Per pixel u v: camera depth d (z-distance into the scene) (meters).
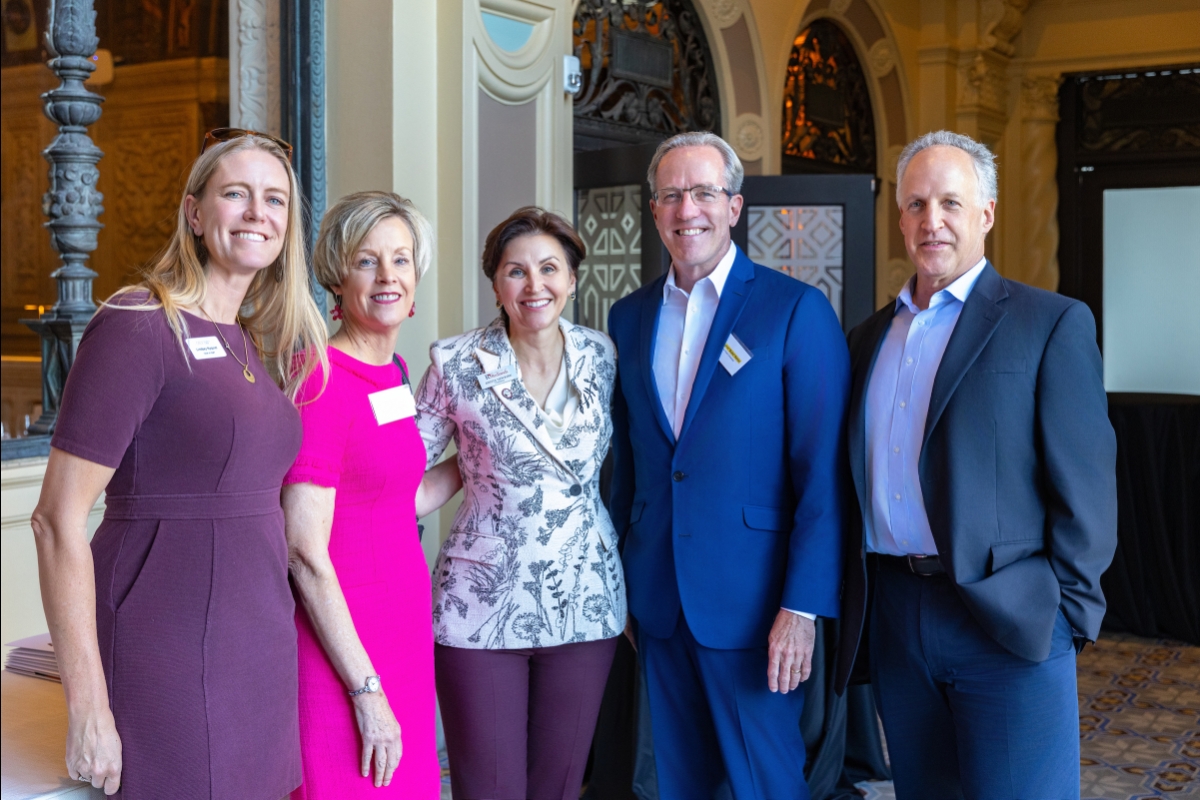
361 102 3.72
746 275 2.39
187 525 1.58
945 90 7.72
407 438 1.99
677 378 2.40
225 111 4.45
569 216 4.39
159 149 5.58
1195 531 5.07
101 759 1.48
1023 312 2.07
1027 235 8.31
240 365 1.67
